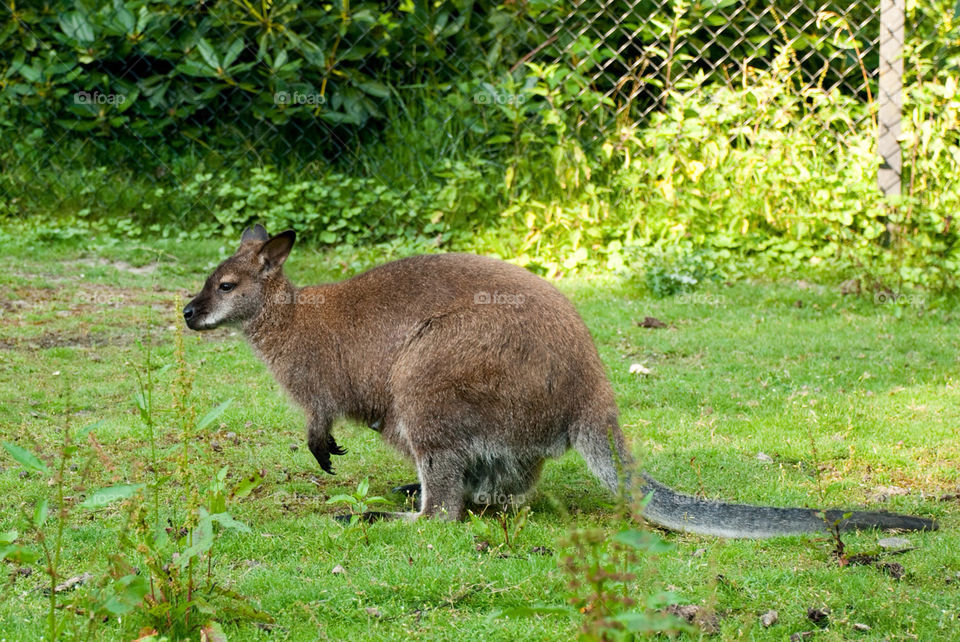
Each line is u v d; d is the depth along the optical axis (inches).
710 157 442.9
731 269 430.0
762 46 481.4
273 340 241.3
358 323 230.4
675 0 456.8
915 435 266.1
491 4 483.5
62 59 484.4
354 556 196.4
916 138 429.7
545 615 170.2
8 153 488.7
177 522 209.6
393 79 500.1
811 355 338.6
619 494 165.2
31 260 429.4
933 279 401.7
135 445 258.2
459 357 215.0
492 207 458.3
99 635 159.3
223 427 274.4
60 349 331.6
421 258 233.8
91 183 485.1
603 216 447.8
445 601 177.3
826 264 429.7
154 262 435.2
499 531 210.2
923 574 187.2
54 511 214.1
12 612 169.0
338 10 477.1
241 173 488.1
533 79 462.6
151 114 494.0
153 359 327.3
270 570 189.6
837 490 233.0
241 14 475.5
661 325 374.3
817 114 467.2
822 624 169.8
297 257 441.1
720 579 181.5
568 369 215.6
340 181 475.2
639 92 485.4
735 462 251.0
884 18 433.1
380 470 257.1
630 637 133.6
